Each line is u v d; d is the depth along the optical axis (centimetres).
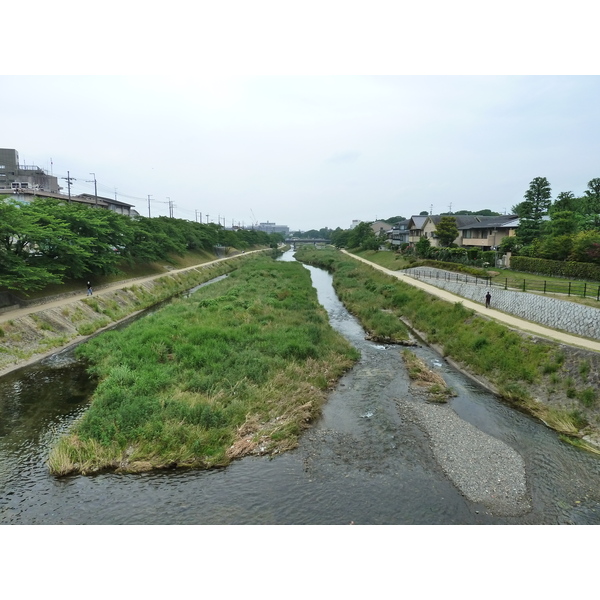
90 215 3412
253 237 12438
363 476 1117
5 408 1463
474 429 1363
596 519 955
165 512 968
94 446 1154
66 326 2395
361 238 9188
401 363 1988
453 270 3781
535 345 1727
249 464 1160
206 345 1866
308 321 2503
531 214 3981
